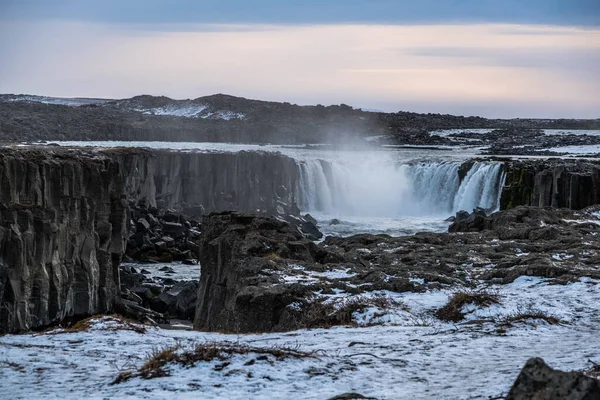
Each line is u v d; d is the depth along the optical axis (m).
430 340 28.86
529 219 63.94
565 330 31.06
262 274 43.78
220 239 51.72
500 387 20.67
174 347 26.00
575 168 104.38
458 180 126.62
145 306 72.06
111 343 28.62
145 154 112.56
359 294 39.66
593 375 21.53
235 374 22.38
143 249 90.69
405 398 20.12
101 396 20.59
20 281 62.59
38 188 66.50
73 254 69.31
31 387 21.73
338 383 21.86
